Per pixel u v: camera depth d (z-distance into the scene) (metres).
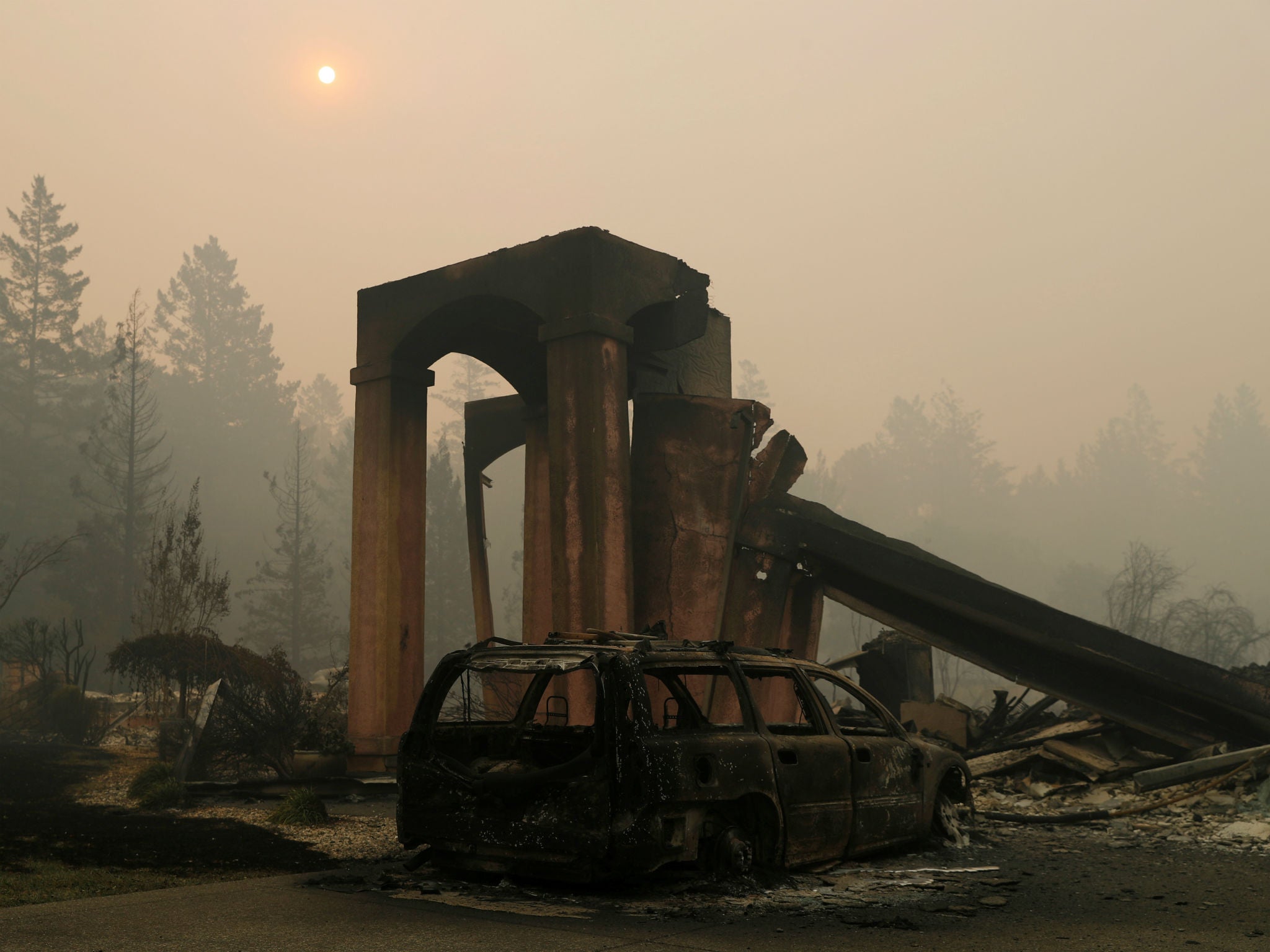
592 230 15.53
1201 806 11.67
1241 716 13.37
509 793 6.40
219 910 5.82
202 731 14.32
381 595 17.20
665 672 6.75
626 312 15.92
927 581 15.34
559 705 14.05
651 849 6.03
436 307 17.42
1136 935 5.39
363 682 17.00
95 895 6.66
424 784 6.79
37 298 71.75
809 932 5.33
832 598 16.91
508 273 16.50
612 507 14.94
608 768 6.05
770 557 16.50
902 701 20.81
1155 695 14.25
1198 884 7.21
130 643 18.75
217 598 22.86
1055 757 13.66
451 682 7.02
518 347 20.05
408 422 18.25
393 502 17.67
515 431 22.64
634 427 17.86
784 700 14.50
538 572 20.28
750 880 6.59
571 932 5.25
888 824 7.95
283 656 17.47
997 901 6.30
